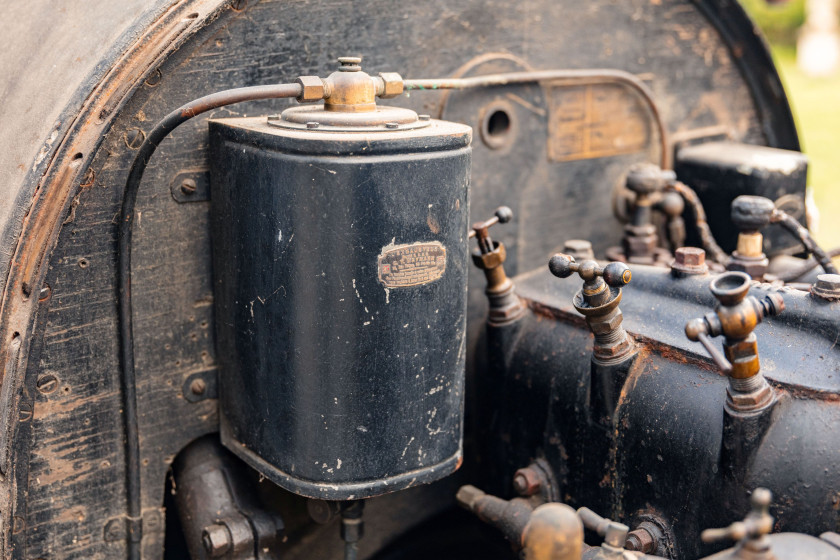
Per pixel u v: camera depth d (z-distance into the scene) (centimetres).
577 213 113
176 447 94
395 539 107
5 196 87
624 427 89
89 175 86
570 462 94
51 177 85
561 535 73
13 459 86
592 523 80
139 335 91
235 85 91
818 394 81
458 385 89
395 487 87
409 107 100
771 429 81
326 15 94
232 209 88
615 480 90
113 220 88
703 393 85
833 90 467
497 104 105
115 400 91
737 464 81
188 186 90
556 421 95
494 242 98
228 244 89
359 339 84
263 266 85
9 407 85
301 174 82
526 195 109
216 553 90
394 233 83
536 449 97
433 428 88
